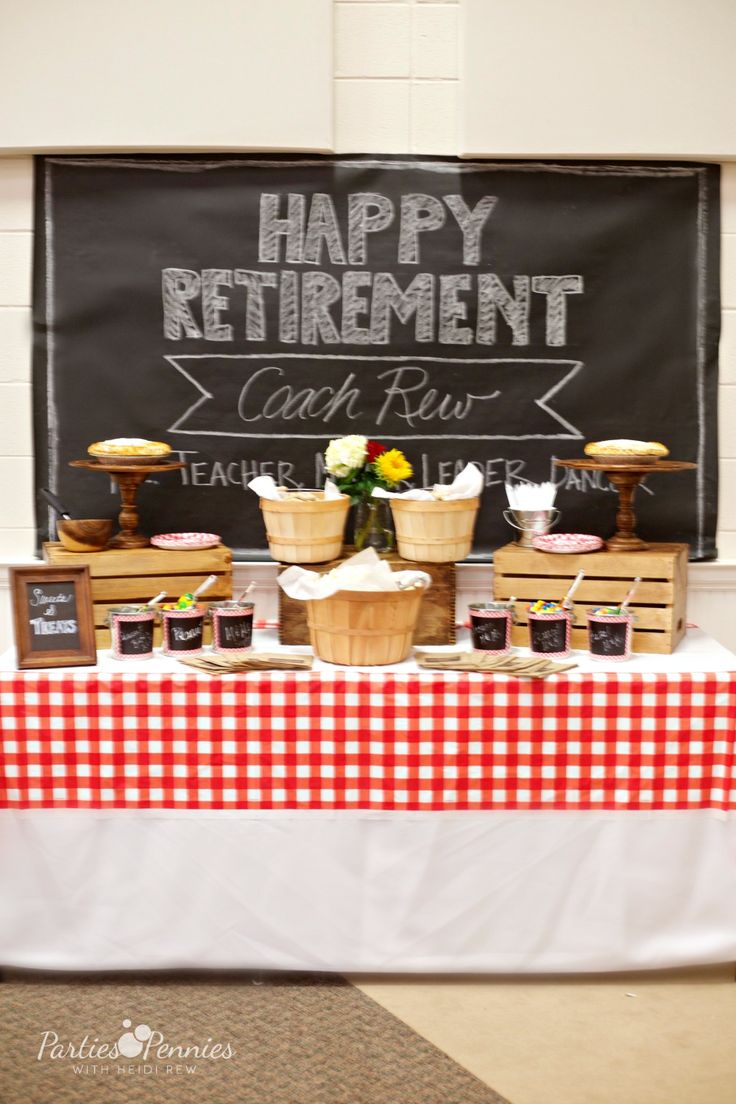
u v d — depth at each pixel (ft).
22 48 9.38
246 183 9.70
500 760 8.06
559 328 9.81
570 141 9.53
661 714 8.02
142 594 8.94
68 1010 7.87
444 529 8.66
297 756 8.06
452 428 9.91
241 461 9.95
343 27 9.59
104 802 8.07
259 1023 7.71
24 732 8.02
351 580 8.05
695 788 8.07
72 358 9.84
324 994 8.11
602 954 8.13
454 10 9.57
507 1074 7.13
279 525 8.70
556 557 8.83
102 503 10.00
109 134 9.47
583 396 9.88
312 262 9.77
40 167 9.66
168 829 8.11
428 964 8.16
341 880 8.13
